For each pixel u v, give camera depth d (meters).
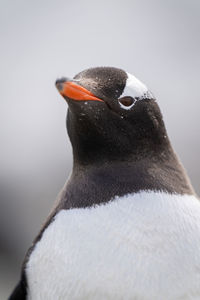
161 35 31.20
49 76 29.59
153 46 30.72
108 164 9.59
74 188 9.52
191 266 8.69
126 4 32.53
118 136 9.59
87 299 8.66
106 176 9.46
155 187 9.30
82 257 8.73
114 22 31.80
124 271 8.59
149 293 8.55
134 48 30.58
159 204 9.04
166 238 8.76
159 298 8.57
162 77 29.31
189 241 8.80
